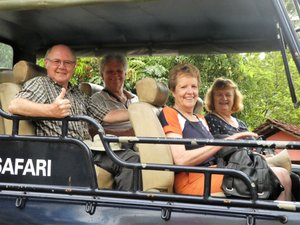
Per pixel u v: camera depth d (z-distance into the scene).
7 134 3.03
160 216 2.60
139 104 3.13
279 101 9.02
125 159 3.13
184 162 2.98
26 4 2.75
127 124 3.96
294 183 3.29
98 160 3.18
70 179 2.80
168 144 2.77
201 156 2.94
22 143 2.88
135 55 4.82
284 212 2.45
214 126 3.93
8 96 3.30
